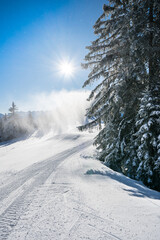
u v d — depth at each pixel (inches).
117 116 308.7
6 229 88.7
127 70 267.3
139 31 226.1
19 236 81.4
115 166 319.6
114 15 283.6
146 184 234.7
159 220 97.1
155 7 235.0
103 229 87.0
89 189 163.5
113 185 184.2
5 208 118.5
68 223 94.0
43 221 96.9
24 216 104.2
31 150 716.0
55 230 86.5
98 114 311.7
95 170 264.4
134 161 259.3
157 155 218.1
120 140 292.4
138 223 93.4
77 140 1037.2
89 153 505.4
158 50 210.4
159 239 77.2
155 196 159.9
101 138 352.2
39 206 119.8
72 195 143.0
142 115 227.9
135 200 135.9
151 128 221.5
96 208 115.5
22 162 387.2
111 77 341.4
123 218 99.9
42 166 311.7
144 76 247.9
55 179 204.2
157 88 223.9
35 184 183.8
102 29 334.6
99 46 328.8
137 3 235.6
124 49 245.4
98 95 353.7
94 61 333.7
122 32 260.2
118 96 266.4
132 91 276.4
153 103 219.1
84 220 97.3
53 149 682.8
